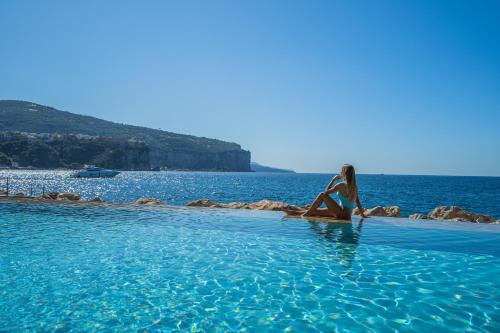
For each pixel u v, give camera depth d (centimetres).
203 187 8175
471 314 450
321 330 411
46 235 942
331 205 1219
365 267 657
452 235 950
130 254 749
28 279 585
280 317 447
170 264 677
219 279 591
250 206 1644
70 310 466
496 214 3347
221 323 431
